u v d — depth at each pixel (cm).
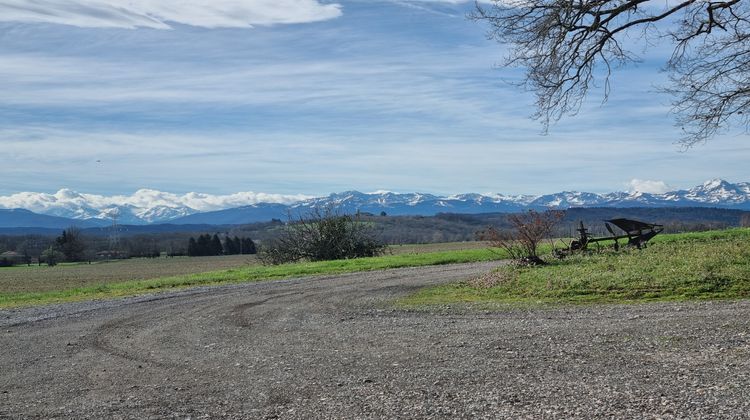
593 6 1703
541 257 2431
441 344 1037
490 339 1052
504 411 660
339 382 822
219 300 1900
